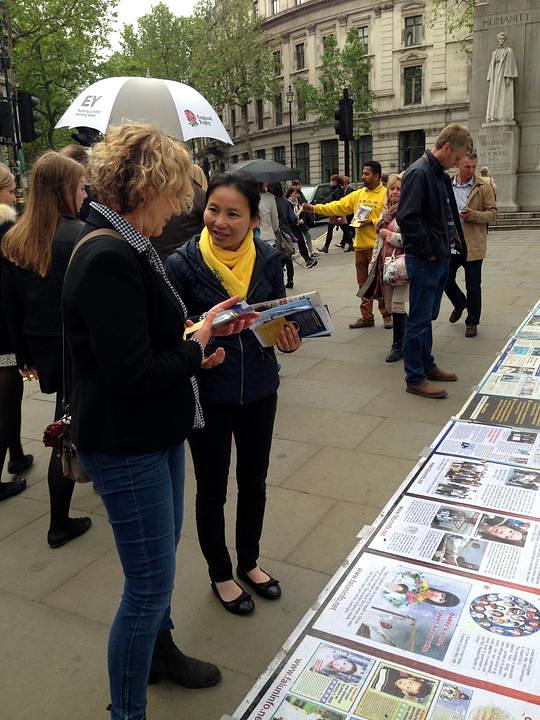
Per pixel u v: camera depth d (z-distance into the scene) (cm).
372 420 418
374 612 231
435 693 195
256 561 266
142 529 165
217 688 208
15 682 215
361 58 3688
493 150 1611
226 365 222
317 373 521
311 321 222
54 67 2805
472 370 503
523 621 223
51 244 275
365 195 632
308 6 4056
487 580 246
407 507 302
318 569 266
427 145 3700
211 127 506
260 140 4822
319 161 4331
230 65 4122
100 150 158
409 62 3647
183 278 226
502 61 1562
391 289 536
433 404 439
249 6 4078
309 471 351
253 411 234
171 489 171
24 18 2422
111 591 262
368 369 524
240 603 242
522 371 489
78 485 356
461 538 274
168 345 164
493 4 1582
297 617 240
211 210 219
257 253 233
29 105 1086
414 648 213
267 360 231
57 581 269
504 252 1159
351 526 296
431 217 428
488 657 207
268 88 4447
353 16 3847
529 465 337
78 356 157
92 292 146
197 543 291
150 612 170
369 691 197
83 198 279
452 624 223
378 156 3900
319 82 4181
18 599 258
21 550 293
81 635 236
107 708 202
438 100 3594
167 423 163
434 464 344
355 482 337
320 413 435
